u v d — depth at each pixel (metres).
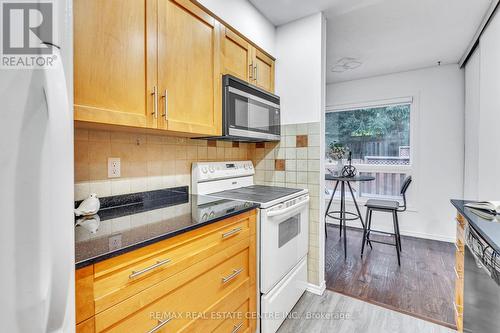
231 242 1.27
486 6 1.91
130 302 0.81
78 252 0.73
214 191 1.87
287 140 2.15
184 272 1.00
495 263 0.94
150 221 1.09
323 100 2.03
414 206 3.35
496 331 1.19
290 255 1.76
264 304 1.49
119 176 1.37
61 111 0.50
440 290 2.08
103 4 0.98
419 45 2.57
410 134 3.39
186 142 1.76
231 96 1.61
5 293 0.47
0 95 0.45
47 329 0.50
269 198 1.64
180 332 0.99
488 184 2.07
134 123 1.09
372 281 2.23
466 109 2.89
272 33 2.12
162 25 1.20
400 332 1.59
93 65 0.94
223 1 1.57
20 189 0.47
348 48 2.64
